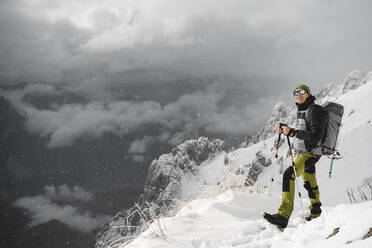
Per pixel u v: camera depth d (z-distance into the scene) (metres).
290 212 4.12
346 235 2.46
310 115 4.21
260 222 4.17
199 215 4.59
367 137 27.94
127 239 4.04
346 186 16.22
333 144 4.18
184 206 5.23
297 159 4.34
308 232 3.19
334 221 3.05
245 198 5.32
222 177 6.06
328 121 4.18
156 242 3.58
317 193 4.29
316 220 3.48
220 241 3.61
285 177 4.33
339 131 4.26
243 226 4.01
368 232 2.31
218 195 5.58
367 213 2.61
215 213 4.60
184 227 4.07
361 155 24.08
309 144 4.16
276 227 3.98
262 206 5.14
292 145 4.52
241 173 6.17
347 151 27.09
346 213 3.11
